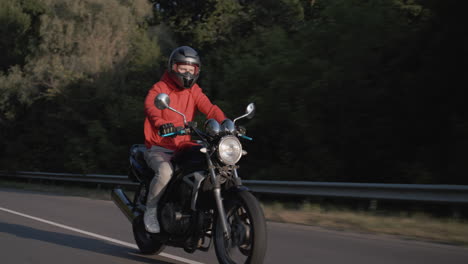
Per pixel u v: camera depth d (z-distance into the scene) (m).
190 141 4.52
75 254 5.42
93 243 6.13
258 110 15.16
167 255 5.34
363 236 6.88
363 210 10.02
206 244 6.05
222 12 26.14
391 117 12.38
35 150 28.19
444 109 11.62
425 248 5.99
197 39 25.55
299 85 14.54
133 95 24.41
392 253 5.71
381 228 7.43
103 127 23.89
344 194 10.20
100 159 22.86
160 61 24.84
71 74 24.36
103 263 4.97
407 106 12.06
